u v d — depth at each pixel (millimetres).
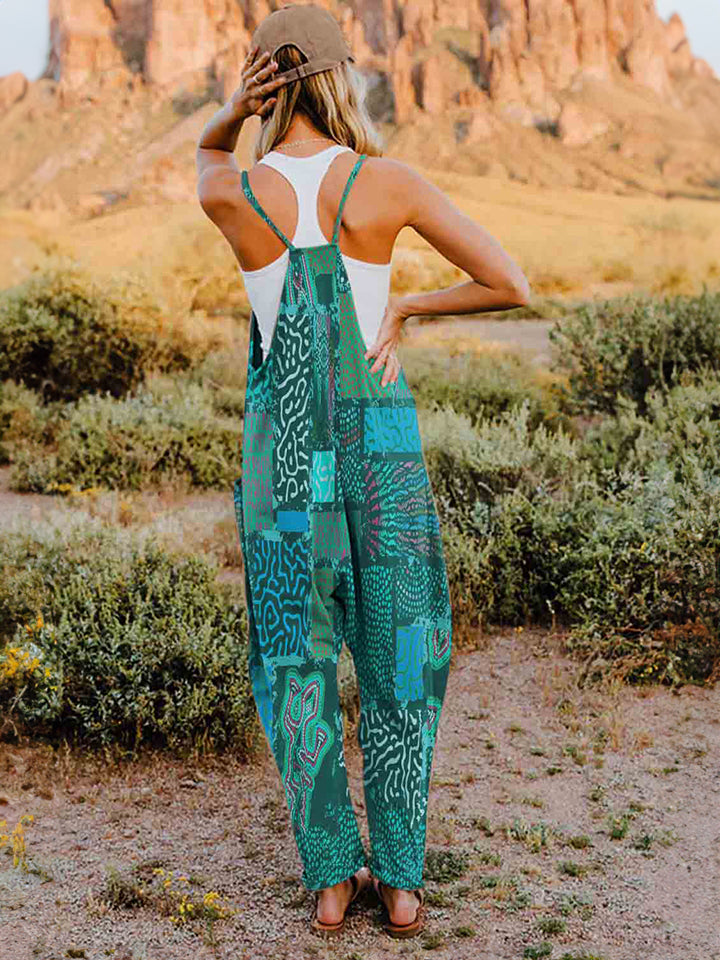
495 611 4363
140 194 47219
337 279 2025
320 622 2105
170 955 2145
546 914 2301
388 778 2168
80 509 6109
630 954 2139
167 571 3717
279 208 2018
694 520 3932
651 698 3562
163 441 7113
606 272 25016
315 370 2045
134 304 9781
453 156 53781
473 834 2697
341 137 2057
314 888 2197
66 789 2992
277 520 2094
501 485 5027
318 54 2021
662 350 7207
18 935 2215
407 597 2111
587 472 5027
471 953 2146
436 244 2043
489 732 3350
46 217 32781
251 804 2900
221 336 10977
